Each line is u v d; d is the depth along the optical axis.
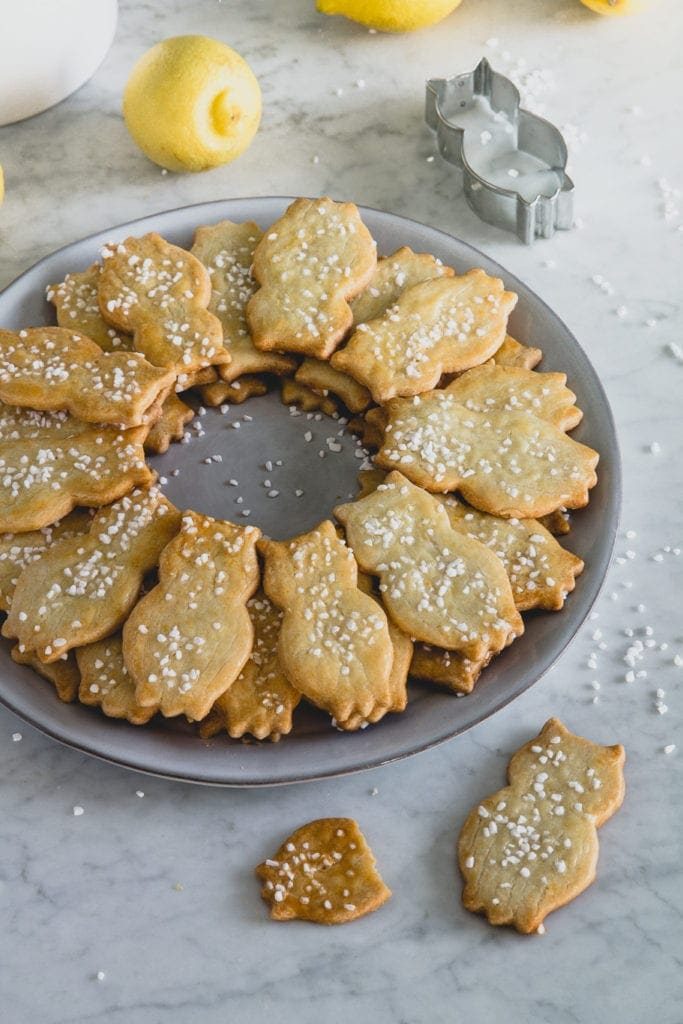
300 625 0.78
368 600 0.79
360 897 0.77
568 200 0.94
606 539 0.82
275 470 0.86
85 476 0.82
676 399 0.90
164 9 1.02
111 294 0.87
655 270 0.94
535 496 0.82
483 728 0.81
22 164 0.97
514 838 0.77
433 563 0.80
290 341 0.86
